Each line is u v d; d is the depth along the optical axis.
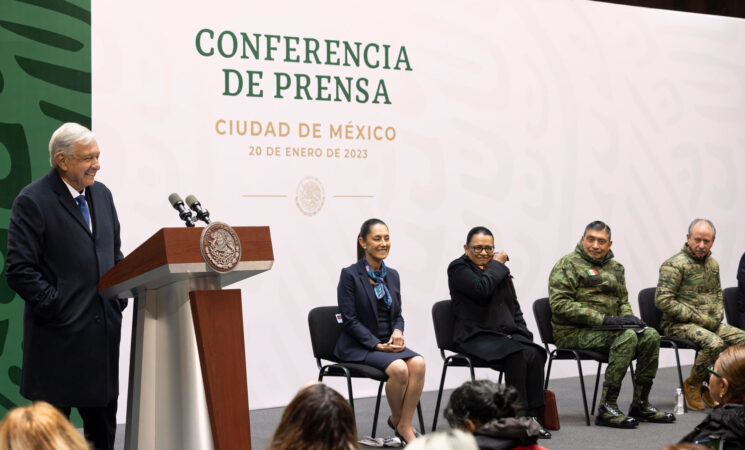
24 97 5.23
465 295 5.20
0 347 5.12
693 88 7.56
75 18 5.39
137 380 2.94
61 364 3.21
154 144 5.63
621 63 7.25
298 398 1.84
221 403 2.81
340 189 6.21
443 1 6.58
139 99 5.59
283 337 6.01
